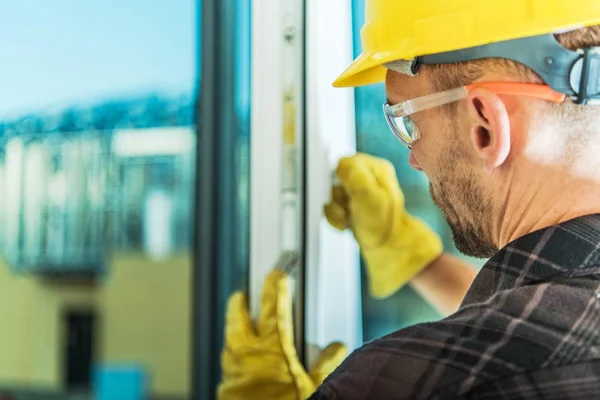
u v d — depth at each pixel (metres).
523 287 0.58
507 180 0.63
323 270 1.04
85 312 5.71
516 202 0.63
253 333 0.98
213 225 1.39
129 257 5.29
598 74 0.59
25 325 5.75
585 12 0.60
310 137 1.02
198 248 1.39
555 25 0.59
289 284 0.99
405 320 1.18
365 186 1.04
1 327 5.81
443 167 0.69
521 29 0.60
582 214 0.61
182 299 5.24
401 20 0.71
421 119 0.70
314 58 1.02
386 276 1.05
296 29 1.02
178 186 4.64
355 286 1.11
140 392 3.43
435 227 1.20
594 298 0.55
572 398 0.53
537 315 0.55
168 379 5.55
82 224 5.14
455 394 0.54
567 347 0.54
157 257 5.33
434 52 0.65
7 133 4.50
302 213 1.02
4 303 5.77
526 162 0.62
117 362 5.54
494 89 0.62
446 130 0.67
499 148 0.62
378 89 1.20
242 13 1.38
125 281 5.47
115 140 4.39
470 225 0.68
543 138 0.61
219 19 1.36
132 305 5.54
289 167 1.03
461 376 0.55
